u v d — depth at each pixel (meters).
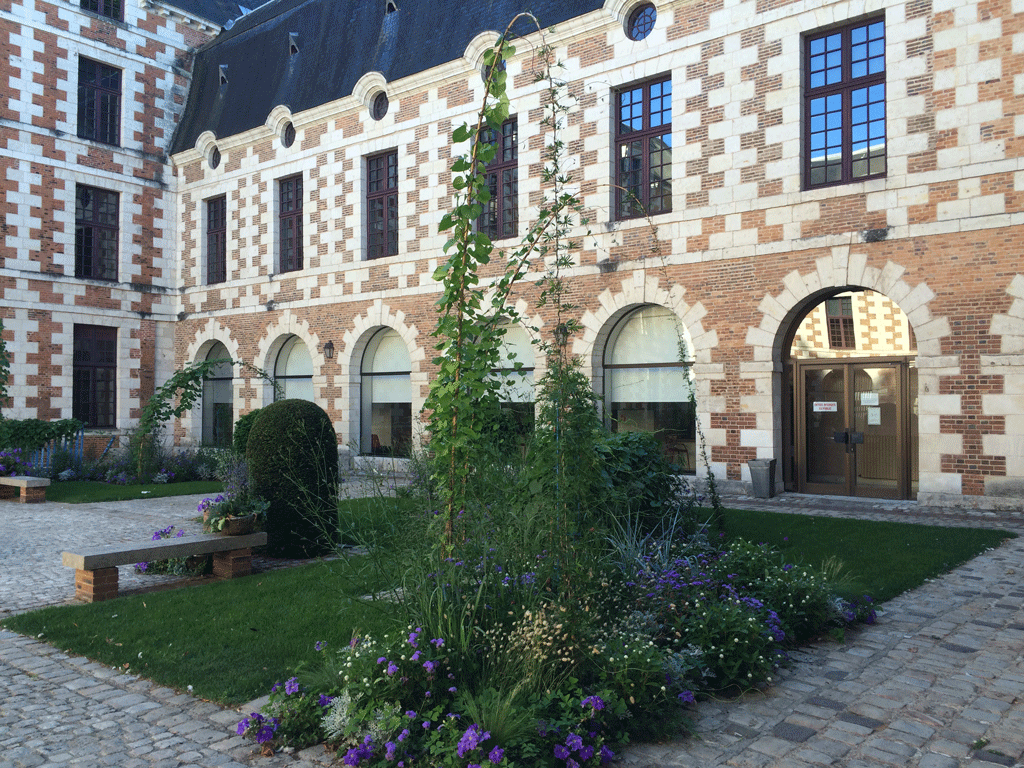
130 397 20.25
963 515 9.55
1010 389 9.59
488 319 4.70
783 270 11.38
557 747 3.14
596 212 13.27
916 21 10.35
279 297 18.70
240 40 21.12
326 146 17.73
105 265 20.06
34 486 12.16
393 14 17.39
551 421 4.37
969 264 9.91
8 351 17.55
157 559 6.26
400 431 16.95
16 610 5.91
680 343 8.13
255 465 7.72
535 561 4.20
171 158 21.25
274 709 3.63
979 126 9.87
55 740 3.54
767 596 4.91
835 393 11.68
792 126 11.36
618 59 13.13
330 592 6.00
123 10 20.53
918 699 3.87
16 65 18.17
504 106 4.55
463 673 3.64
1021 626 5.04
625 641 4.07
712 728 3.60
